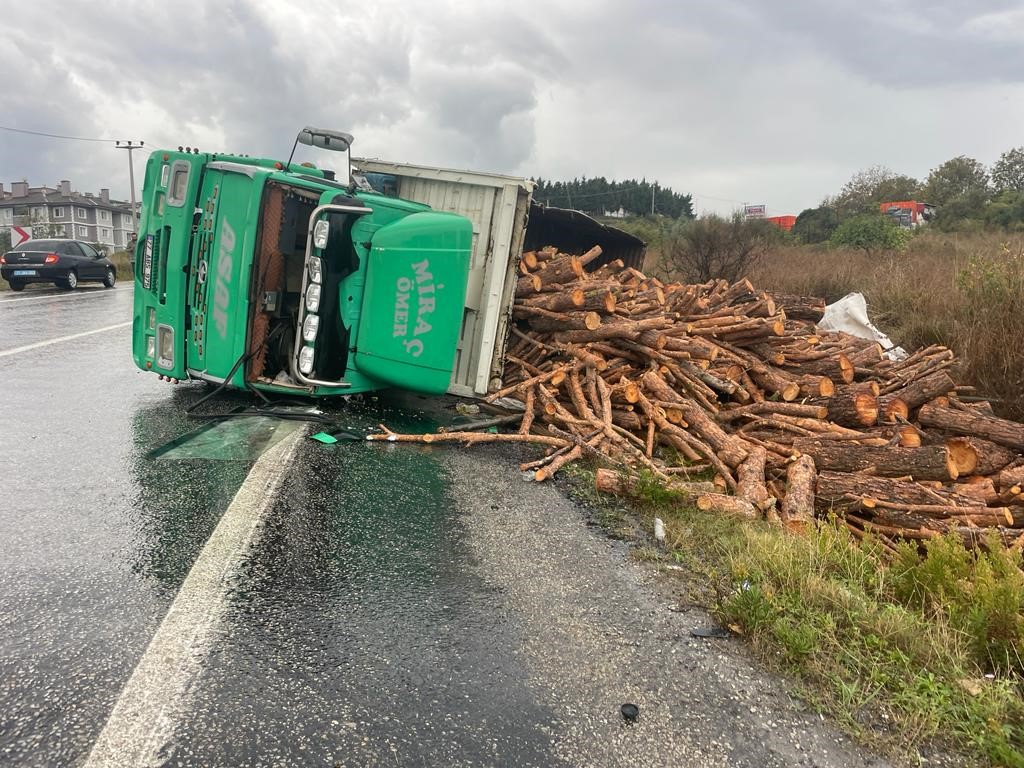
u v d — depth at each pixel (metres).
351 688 2.51
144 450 4.91
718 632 3.20
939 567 3.77
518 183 7.15
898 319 12.53
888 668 2.95
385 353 6.18
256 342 6.04
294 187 6.00
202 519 3.80
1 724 2.15
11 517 3.62
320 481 4.61
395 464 5.21
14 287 19.06
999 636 3.21
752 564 3.86
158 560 3.29
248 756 2.13
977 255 10.92
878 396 7.18
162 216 6.18
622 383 7.02
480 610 3.18
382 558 3.60
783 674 2.90
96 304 15.56
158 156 6.20
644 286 10.95
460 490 4.82
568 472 5.58
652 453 6.66
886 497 5.37
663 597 3.52
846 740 2.52
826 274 17.09
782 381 7.91
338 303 6.00
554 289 8.28
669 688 2.72
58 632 2.65
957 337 9.64
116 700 2.30
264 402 6.35
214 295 5.96
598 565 3.83
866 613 3.34
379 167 7.97
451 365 6.55
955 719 2.65
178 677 2.45
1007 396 8.32
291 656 2.66
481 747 2.29
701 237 18.75
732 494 5.80
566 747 2.33
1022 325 8.59
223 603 2.97
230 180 5.84
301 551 3.55
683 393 7.60
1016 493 5.50
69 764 2.02
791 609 3.34
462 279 6.47
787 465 6.14
